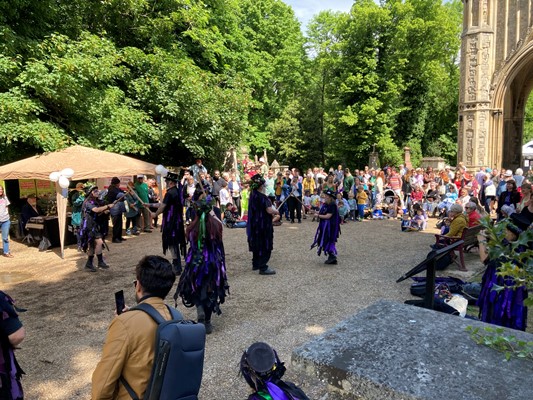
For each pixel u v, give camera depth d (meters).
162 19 18.67
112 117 15.77
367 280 7.79
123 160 13.01
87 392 4.22
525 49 22.09
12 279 8.40
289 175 16.61
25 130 12.27
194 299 5.39
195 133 18.95
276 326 5.68
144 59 17.34
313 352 1.90
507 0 22.56
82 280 8.19
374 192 16.59
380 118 32.91
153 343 2.23
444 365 1.76
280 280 7.88
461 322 2.20
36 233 11.79
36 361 4.89
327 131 40.69
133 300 6.96
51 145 12.58
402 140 38.78
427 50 34.69
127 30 19.00
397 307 2.42
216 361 4.72
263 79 35.19
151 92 17.70
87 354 5.04
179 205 8.10
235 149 22.77
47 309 6.62
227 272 8.52
